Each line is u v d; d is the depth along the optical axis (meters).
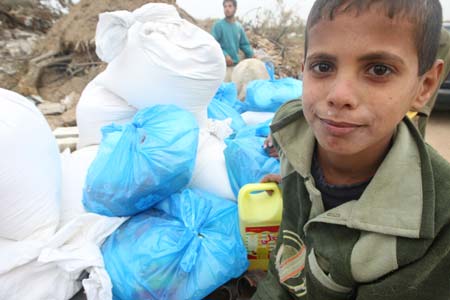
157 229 1.17
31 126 1.18
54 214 1.26
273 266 0.94
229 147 1.45
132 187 1.21
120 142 1.27
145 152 1.23
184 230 1.15
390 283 0.57
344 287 0.65
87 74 5.41
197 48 1.58
